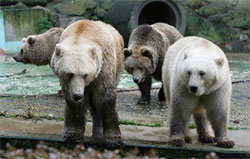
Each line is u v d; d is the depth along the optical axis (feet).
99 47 22.39
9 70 54.03
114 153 20.83
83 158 19.24
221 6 84.53
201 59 21.75
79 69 20.44
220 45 77.10
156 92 42.75
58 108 33.99
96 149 23.24
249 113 33.53
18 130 26.50
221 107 23.13
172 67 24.57
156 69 38.19
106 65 22.66
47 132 26.35
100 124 25.40
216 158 20.48
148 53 36.52
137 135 26.37
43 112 32.27
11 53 71.31
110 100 22.77
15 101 36.04
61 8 82.69
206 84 21.79
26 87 43.47
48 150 22.81
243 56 70.44
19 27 78.38
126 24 70.90
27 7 82.38
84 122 24.07
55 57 21.20
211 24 80.84
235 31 80.07
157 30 38.86
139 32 38.37
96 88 22.75
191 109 23.47
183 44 25.22
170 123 23.84
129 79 50.06
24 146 23.59
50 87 43.68
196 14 80.79
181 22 71.77
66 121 23.82
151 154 20.53
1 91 41.06
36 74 51.49
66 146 23.34
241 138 26.07
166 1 71.56
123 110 34.37
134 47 37.52
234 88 43.47
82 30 22.68
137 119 31.24
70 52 20.76
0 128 26.86
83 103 23.65
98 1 83.82
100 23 25.09
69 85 20.76
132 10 70.49
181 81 22.53
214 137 25.13
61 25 80.89
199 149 22.68
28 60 42.68
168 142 23.89
